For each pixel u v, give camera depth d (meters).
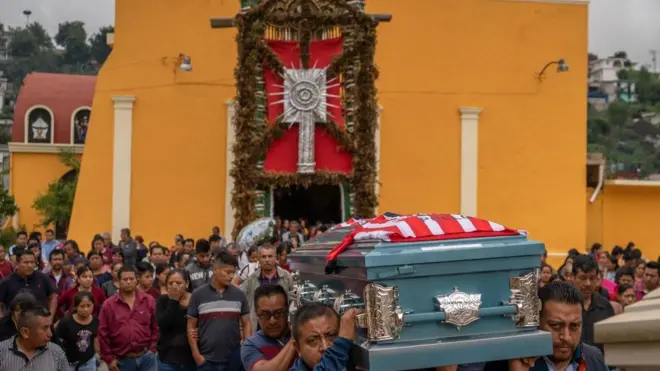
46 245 16.84
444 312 3.78
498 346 3.85
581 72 21.72
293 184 17.30
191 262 11.49
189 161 20.48
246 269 10.32
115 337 8.85
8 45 101.81
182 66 19.45
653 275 10.38
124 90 20.48
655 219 23.23
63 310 10.66
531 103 21.55
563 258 21.44
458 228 4.04
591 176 23.19
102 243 15.67
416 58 21.19
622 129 74.81
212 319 7.96
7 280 10.20
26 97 32.25
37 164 31.02
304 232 17.80
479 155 21.33
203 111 20.55
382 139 20.98
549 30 21.62
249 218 16.84
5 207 26.88
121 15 20.53
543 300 4.00
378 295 3.77
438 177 21.16
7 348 6.57
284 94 17.09
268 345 5.37
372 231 4.10
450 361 3.78
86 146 20.42
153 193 20.42
